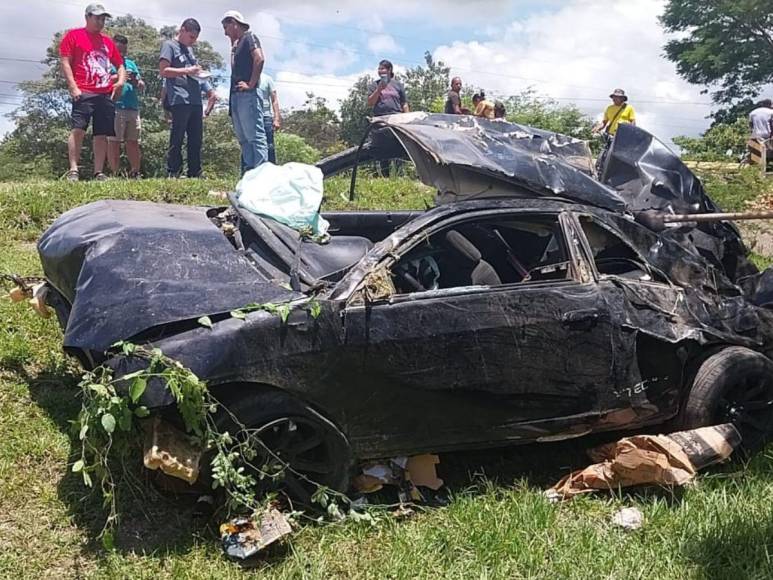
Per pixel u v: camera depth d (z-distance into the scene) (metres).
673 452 4.04
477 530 3.67
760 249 9.90
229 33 8.69
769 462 4.44
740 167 15.05
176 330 3.54
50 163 40.59
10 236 7.17
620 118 13.99
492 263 4.63
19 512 3.66
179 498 3.80
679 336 4.39
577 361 4.16
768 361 4.63
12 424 4.32
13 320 5.34
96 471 3.49
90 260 3.89
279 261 4.16
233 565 3.42
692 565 3.51
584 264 4.31
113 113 8.91
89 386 3.33
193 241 4.09
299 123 52.94
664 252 4.64
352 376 3.71
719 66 41.28
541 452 4.62
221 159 40.12
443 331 3.86
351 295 3.75
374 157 5.47
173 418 3.58
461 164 4.34
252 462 3.66
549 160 4.74
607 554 3.56
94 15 8.56
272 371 3.56
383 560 3.51
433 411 3.92
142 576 3.30
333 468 3.80
